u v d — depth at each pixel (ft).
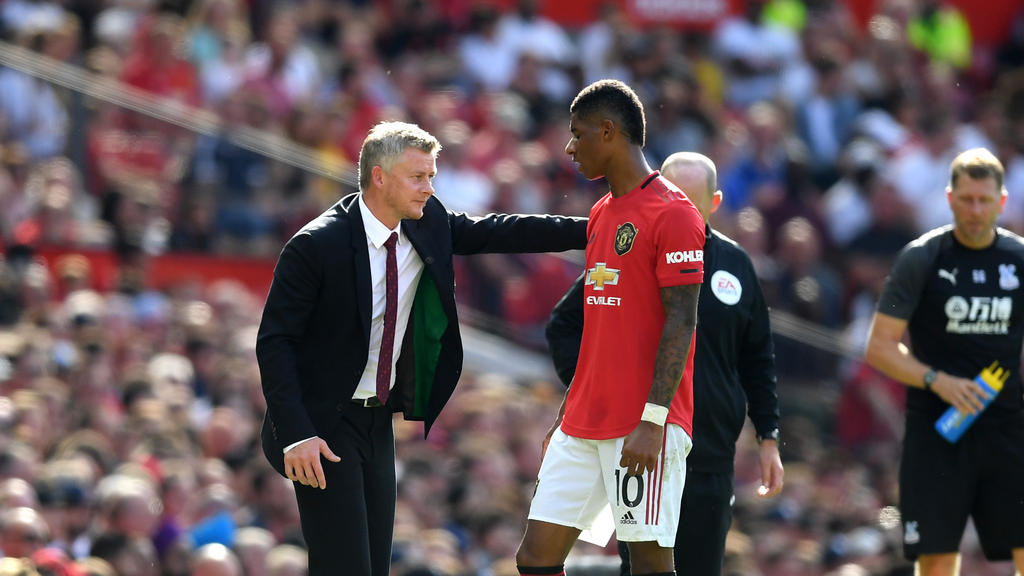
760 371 70.38
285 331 59.77
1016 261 76.69
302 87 174.09
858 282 181.47
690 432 59.00
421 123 175.94
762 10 221.46
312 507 61.57
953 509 77.46
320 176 156.25
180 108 153.58
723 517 67.41
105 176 149.28
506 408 133.69
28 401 108.88
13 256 137.69
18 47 157.17
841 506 141.28
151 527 93.15
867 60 219.00
